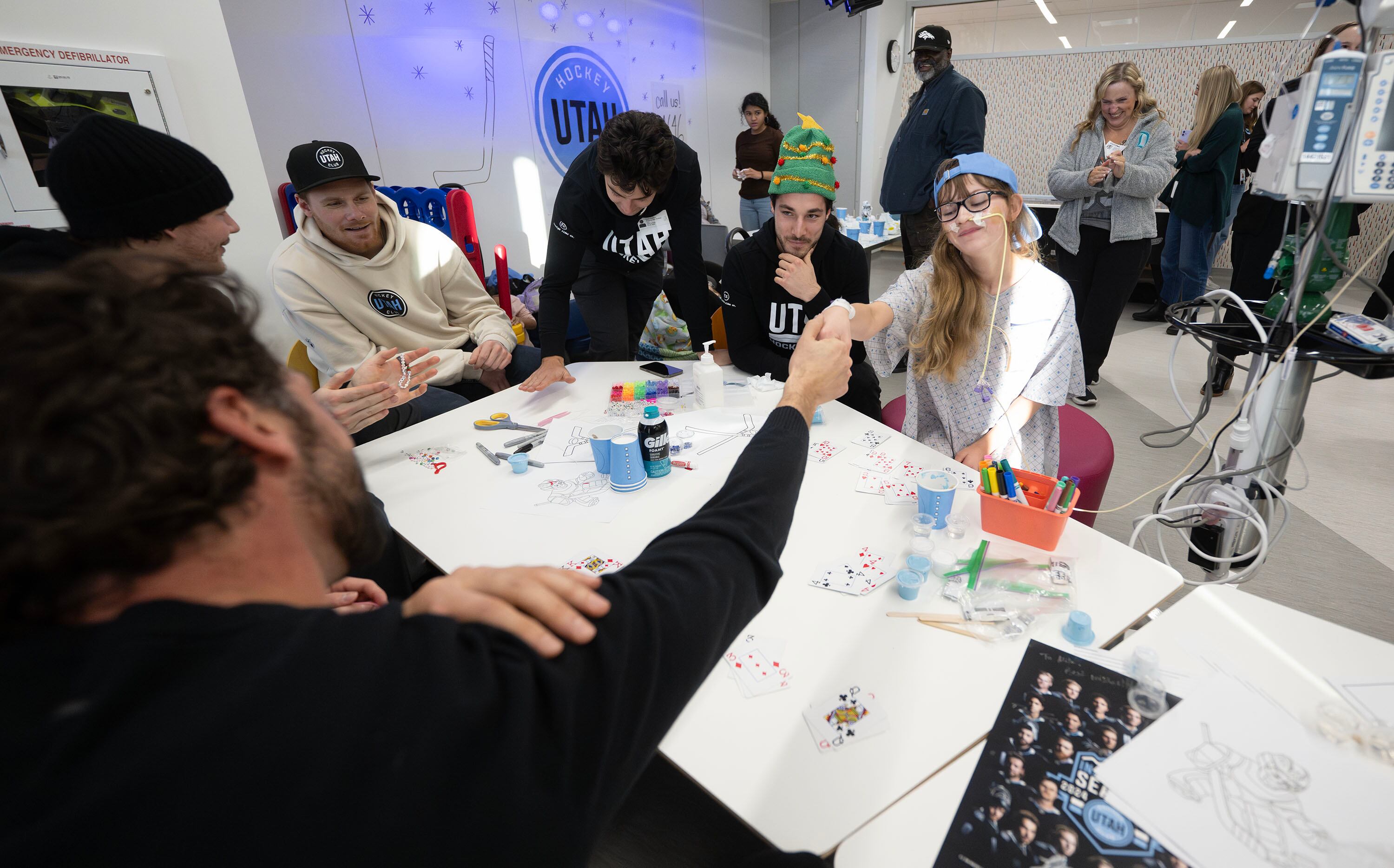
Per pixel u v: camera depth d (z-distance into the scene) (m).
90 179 1.39
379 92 3.69
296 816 0.29
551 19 4.62
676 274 2.36
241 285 0.38
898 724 0.79
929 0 6.82
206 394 0.32
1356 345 1.33
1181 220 3.90
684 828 1.42
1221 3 5.51
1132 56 5.87
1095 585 1.00
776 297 2.05
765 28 7.09
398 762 0.32
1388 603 1.93
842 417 1.65
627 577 0.47
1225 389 3.37
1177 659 0.84
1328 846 0.61
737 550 0.52
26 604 0.30
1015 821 0.66
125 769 0.28
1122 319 4.92
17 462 0.27
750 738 0.78
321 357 2.30
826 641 0.92
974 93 3.44
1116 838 0.64
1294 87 1.17
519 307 3.37
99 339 0.29
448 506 1.33
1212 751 0.71
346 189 2.09
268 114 3.24
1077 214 3.38
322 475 0.40
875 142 7.08
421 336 2.40
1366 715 0.75
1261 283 3.76
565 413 1.78
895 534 1.16
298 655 0.32
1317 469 2.67
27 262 1.35
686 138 6.24
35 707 0.29
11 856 0.26
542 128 4.69
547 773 0.36
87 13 1.96
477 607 0.43
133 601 0.32
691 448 1.53
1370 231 4.85
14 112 1.87
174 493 0.30
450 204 3.23
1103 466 1.81
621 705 0.41
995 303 1.60
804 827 0.68
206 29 2.19
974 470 1.37
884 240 4.38
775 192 1.89
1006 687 0.83
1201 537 1.65
